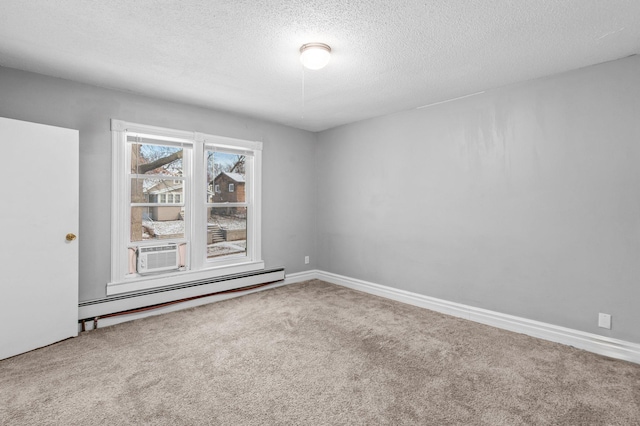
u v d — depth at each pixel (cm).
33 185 242
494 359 235
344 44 220
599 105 246
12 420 166
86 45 224
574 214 257
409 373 215
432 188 349
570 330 259
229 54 237
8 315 230
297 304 363
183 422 165
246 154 407
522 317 286
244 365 225
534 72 264
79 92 289
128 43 221
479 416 171
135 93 319
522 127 284
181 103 349
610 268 242
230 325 299
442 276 342
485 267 309
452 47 224
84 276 291
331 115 397
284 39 215
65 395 187
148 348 250
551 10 180
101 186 300
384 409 177
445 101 337
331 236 467
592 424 165
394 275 387
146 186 333
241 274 399
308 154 477
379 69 261
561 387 198
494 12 182
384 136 395
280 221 445
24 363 224
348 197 441
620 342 237
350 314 331
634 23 193
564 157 262
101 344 257
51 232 253
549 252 270
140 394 189
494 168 302
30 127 240
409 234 371
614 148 239
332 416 171
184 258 358
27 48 228
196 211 360
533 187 278
